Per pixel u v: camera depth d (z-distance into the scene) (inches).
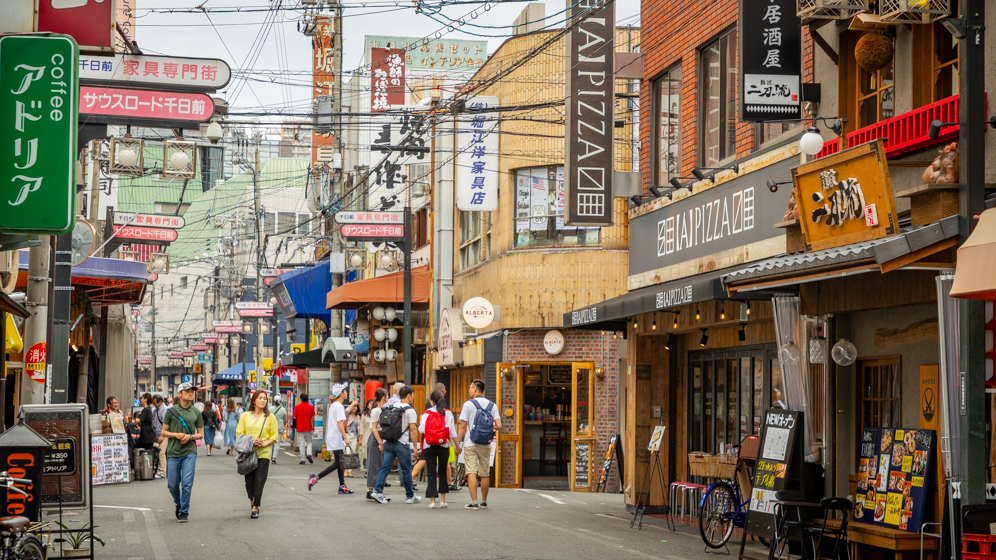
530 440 999.6
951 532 366.9
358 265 1427.2
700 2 647.1
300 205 2805.1
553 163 964.6
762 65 521.7
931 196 392.8
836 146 498.9
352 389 1476.4
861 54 470.0
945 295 369.7
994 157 396.8
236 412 1419.8
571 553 490.0
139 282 1065.5
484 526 592.1
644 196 729.6
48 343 646.5
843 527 442.9
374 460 753.0
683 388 733.9
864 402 503.5
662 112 716.7
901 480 441.1
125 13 1055.0
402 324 1240.2
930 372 444.5
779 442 491.8
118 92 469.7
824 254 415.8
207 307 2903.5
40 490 403.9
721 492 529.7
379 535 543.5
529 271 967.6
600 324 786.2
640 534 575.8
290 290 1536.7
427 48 1743.4
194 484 914.1
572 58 708.7
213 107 478.9
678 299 547.5
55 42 368.5
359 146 1530.5
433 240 1202.0
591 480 948.6
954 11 387.2
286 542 514.9
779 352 513.0
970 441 353.1
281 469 1155.9
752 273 465.1
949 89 437.7
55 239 660.1
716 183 618.2
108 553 475.2
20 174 363.3
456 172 1157.1
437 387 721.6
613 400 959.0
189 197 3307.1
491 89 1034.1
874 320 489.7
